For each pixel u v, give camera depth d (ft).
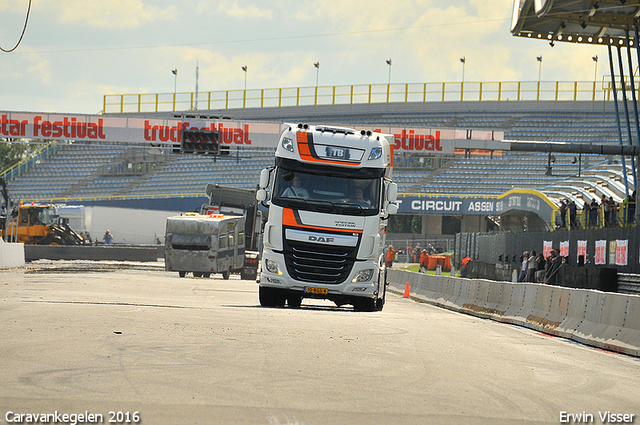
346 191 184.55
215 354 95.45
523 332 169.89
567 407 74.59
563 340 156.25
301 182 184.75
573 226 378.73
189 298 219.20
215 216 390.63
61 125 440.04
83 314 140.15
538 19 353.31
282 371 85.15
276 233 182.80
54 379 75.25
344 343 113.29
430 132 440.04
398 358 100.94
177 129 444.96
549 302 180.14
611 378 97.66
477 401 74.54
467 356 108.68
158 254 635.66
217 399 68.80
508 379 89.76
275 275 182.60
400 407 69.36
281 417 62.80
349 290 182.60
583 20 339.98
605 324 147.02
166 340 106.73
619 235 289.94
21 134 439.22
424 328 149.69
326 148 185.98
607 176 481.87
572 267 317.01
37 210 577.84
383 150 189.88
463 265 530.68
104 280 304.91
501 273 447.42
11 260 393.50
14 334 107.55
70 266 446.60
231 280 386.52
